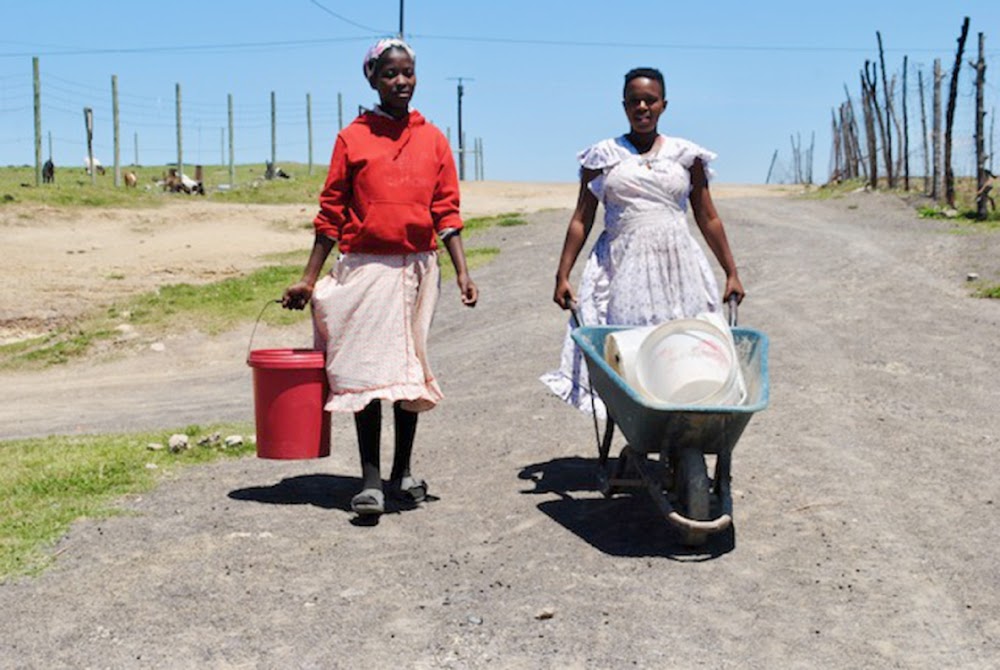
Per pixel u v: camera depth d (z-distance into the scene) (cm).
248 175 6556
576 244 628
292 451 594
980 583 493
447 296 1766
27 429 1027
